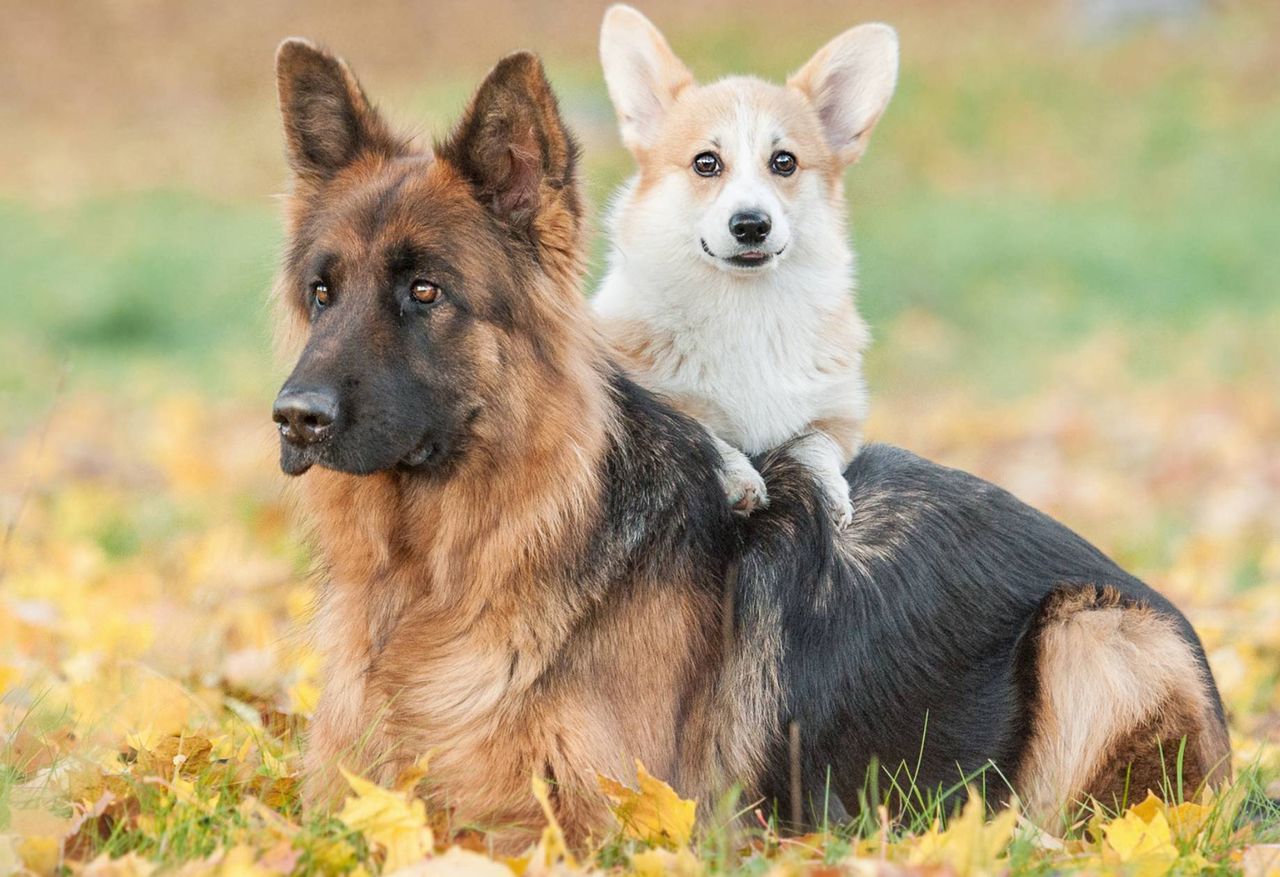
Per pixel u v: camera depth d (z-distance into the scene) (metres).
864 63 12.20
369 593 7.62
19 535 15.10
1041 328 33.34
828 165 11.80
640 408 7.89
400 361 7.20
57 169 48.94
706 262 10.44
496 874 6.02
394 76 55.97
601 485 7.45
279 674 10.88
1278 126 49.34
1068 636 8.09
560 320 7.54
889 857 6.75
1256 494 18.83
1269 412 25.00
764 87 12.01
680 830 6.80
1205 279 37.31
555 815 7.05
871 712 7.81
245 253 37.41
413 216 7.38
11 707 9.12
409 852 6.45
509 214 7.56
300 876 6.36
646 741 7.30
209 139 52.72
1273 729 10.42
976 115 51.06
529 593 7.22
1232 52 55.62
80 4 65.38
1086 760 8.05
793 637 7.75
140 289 34.38
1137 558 15.21
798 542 7.92
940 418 24.80
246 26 63.69
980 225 39.88
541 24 61.78
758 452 9.54
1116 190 45.47
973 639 8.05
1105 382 28.58
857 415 9.98
